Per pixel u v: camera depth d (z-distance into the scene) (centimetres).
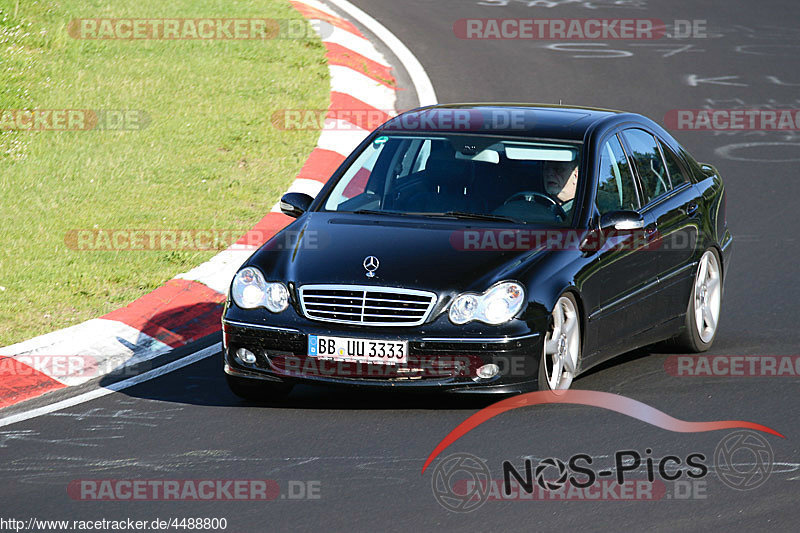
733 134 5584
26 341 3228
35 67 5641
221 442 2514
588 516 2070
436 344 2586
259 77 5925
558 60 6838
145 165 4812
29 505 2188
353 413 2684
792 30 7956
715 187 3438
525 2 8544
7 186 4522
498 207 2894
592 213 2872
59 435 2598
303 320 2664
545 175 2933
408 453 2403
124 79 5722
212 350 3244
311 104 5622
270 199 4559
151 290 3656
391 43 7006
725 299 3591
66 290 3641
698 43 7462
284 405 2770
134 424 2658
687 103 6072
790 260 3944
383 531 2025
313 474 2305
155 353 3238
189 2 6912
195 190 4603
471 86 6156
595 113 3197
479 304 2606
